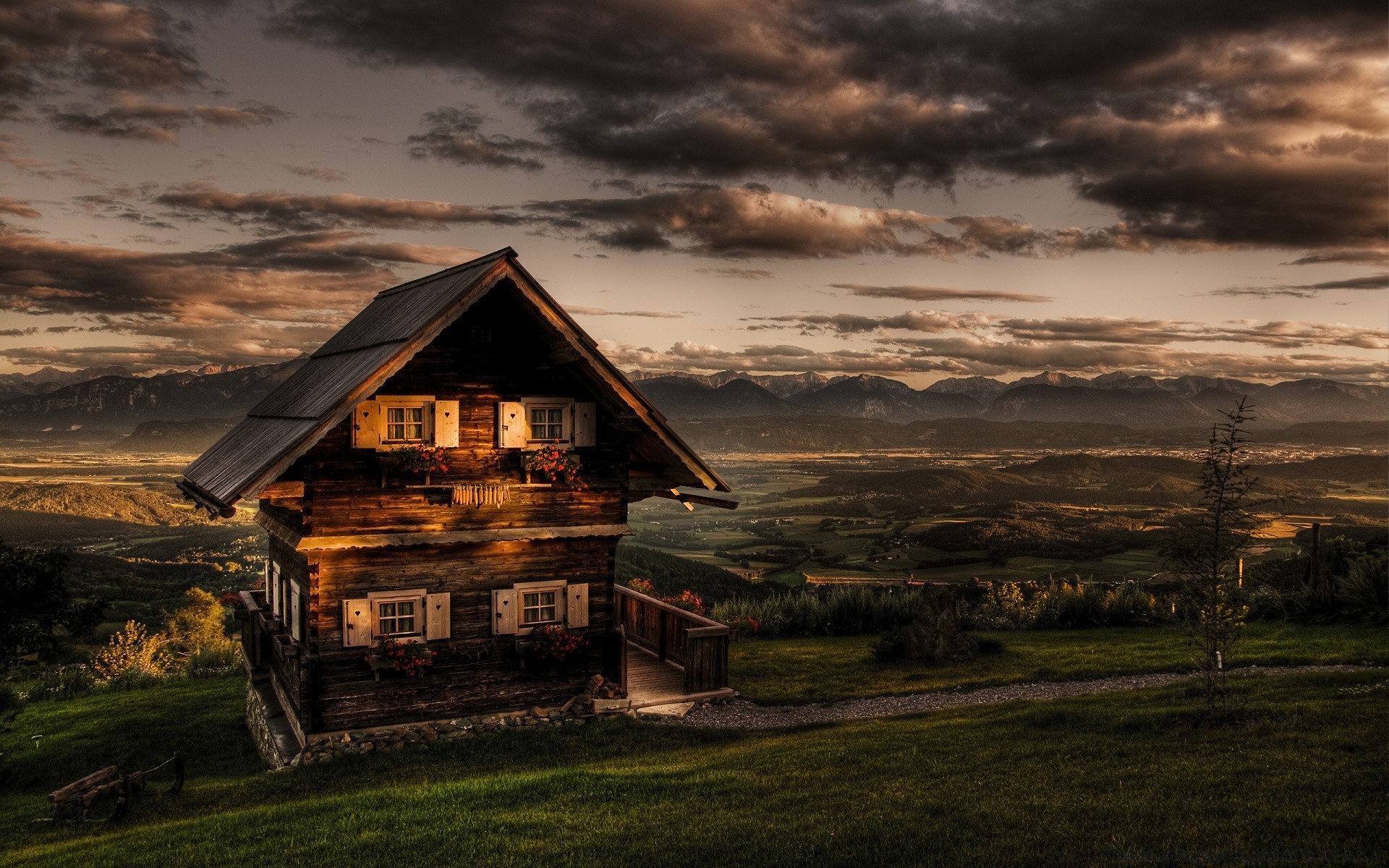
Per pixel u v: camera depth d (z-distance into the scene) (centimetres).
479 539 1644
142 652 3853
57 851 1205
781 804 1154
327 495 1558
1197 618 1433
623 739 1614
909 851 962
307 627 1588
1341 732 1239
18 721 2216
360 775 1457
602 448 1798
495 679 1689
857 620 2842
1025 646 2364
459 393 1669
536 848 1040
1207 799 1034
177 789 1478
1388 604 2403
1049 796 1100
